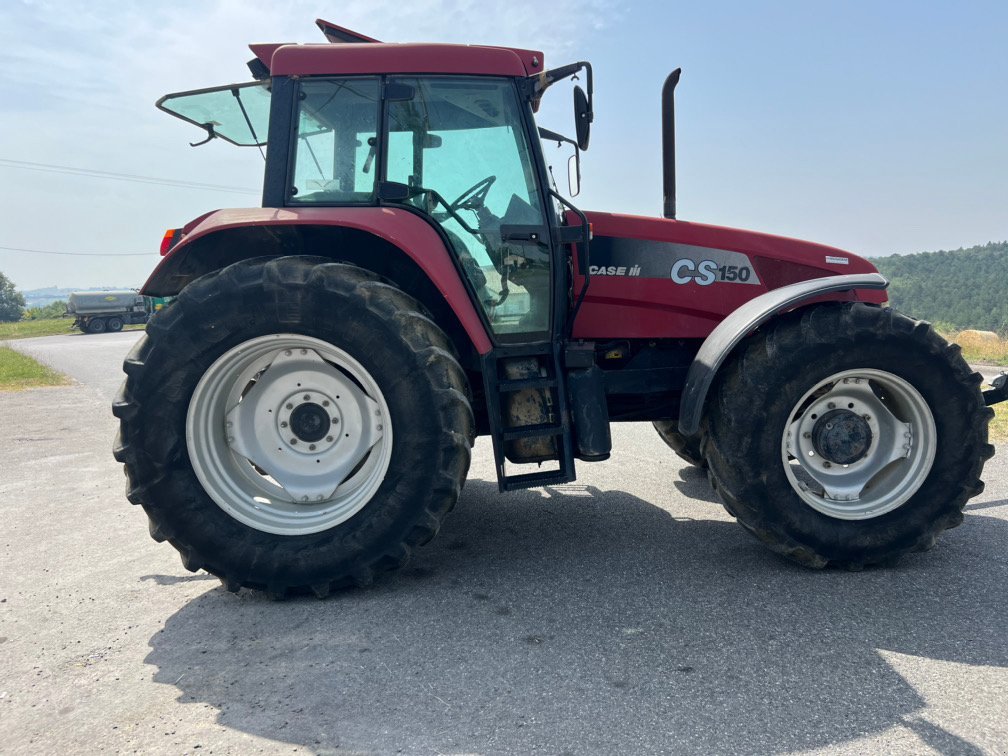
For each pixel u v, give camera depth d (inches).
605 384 133.8
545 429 115.7
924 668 83.5
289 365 116.0
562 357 123.5
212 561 108.5
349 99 121.8
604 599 106.0
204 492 109.3
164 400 107.0
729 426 114.7
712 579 113.6
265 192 120.9
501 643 92.2
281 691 81.2
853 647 89.1
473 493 171.0
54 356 747.4
